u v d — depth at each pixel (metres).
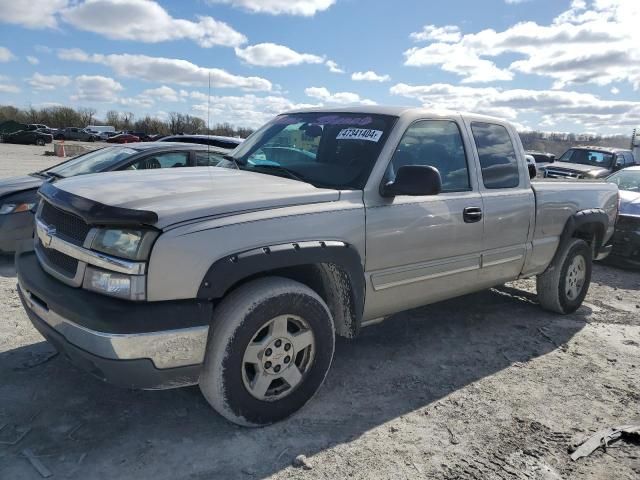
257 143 4.40
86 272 2.79
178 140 11.27
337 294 3.48
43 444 2.85
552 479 2.83
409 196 3.73
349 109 4.20
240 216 2.89
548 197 4.97
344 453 2.95
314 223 3.15
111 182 3.29
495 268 4.55
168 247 2.63
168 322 2.62
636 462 3.02
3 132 57.53
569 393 3.82
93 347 2.60
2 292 5.30
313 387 3.29
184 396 3.43
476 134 4.43
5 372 3.59
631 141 19.61
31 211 6.39
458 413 3.45
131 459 2.77
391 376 3.93
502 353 4.49
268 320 2.98
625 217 7.91
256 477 2.70
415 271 3.83
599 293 6.70
